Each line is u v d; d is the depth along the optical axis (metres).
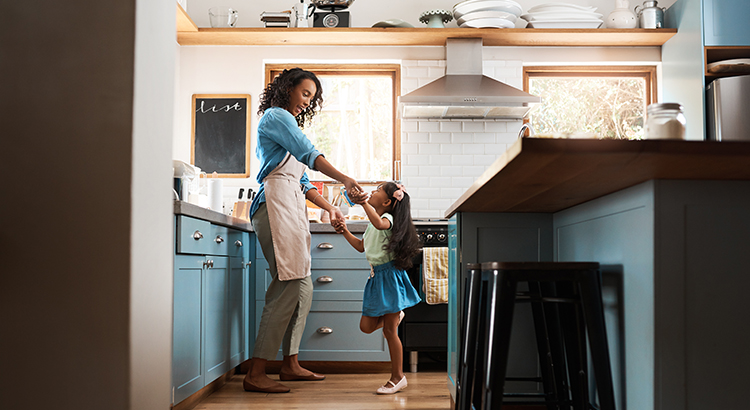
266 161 2.68
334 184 3.96
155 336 1.03
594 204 1.59
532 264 1.34
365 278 3.13
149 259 1.01
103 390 0.93
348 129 4.09
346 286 3.13
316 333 3.12
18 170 0.95
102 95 0.95
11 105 0.95
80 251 0.94
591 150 0.95
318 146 4.09
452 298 2.28
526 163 1.04
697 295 1.18
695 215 1.19
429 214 3.90
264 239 2.71
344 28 3.67
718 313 1.17
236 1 4.04
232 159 3.92
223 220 2.59
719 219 1.19
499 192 1.47
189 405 2.30
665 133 1.12
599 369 1.31
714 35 3.46
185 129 3.94
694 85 3.54
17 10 0.96
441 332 3.18
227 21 3.82
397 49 3.97
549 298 1.36
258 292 3.19
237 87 3.96
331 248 3.14
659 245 1.18
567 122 4.12
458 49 3.84
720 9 3.48
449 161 3.93
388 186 2.72
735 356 1.17
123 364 0.93
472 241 2.04
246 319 3.07
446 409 2.30
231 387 2.76
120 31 0.95
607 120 4.13
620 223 1.39
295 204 2.69
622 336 1.37
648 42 3.90
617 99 4.14
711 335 1.17
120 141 0.95
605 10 4.04
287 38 3.81
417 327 3.17
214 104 3.95
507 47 3.99
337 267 3.14
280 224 2.64
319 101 2.92
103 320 0.94
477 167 3.93
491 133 3.95
